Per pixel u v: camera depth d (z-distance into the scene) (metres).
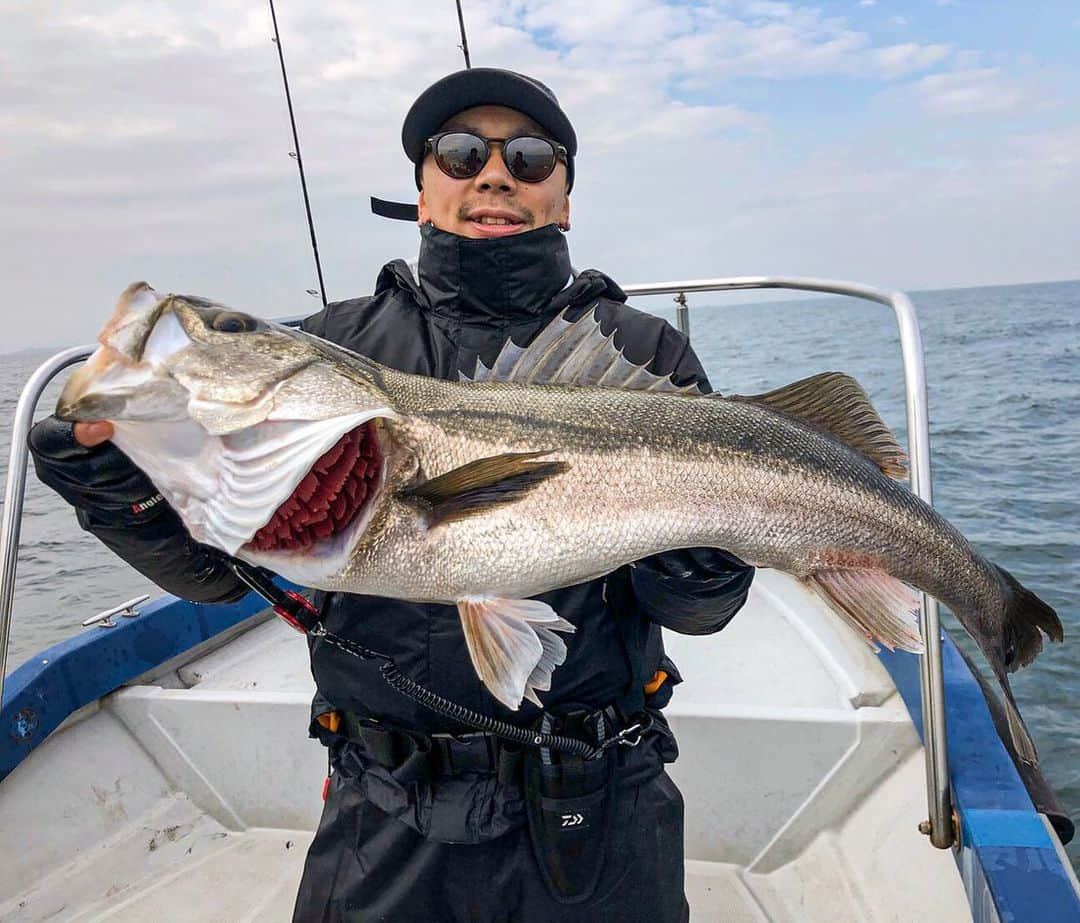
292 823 3.17
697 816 2.92
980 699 2.62
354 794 2.00
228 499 1.71
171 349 1.67
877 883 2.60
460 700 1.93
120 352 1.64
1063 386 22.73
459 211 2.27
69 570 10.30
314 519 1.78
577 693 1.94
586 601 1.98
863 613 2.16
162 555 1.77
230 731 3.18
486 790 1.92
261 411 1.71
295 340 1.79
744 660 3.40
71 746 3.06
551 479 1.92
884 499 2.18
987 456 14.41
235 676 3.45
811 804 2.85
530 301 2.21
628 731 1.96
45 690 2.93
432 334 2.23
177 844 3.07
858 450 2.26
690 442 2.02
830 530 2.12
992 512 10.80
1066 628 7.09
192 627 3.54
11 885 2.69
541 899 1.95
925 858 2.49
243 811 3.20
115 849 2.94
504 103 2.25
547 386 2.04
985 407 19.88
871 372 28.48
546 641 1.83
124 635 3.24
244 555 1.77
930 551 2.24
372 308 2.33
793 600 3.91
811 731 2.85
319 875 2.03
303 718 3.14
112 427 1.61
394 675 1.81
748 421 2.11
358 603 1.99
